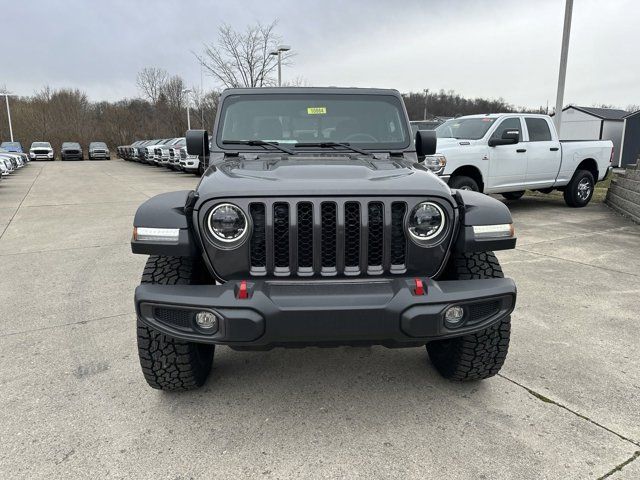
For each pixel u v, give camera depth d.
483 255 2.85
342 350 3.65
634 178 9.32
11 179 20.03
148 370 2.80
